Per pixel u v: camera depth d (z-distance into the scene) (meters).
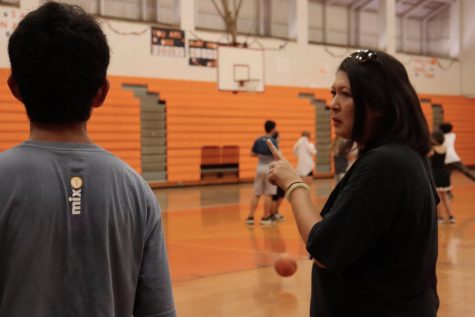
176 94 16.89
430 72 23.05
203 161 17.61
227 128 17.88
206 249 7.41
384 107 1.73
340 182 1.77
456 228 9.01
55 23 1.36
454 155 9.66
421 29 24.11
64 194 1.34
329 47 20.36
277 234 8.61
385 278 1.66
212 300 4.98
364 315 1.67
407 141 1.71
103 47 1.42
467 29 23.69
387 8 21.67
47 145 1.38
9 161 1.33
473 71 23.59
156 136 16.72
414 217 1.64
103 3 16.61
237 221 10.05
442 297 4.99
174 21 17.39
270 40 18.91
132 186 1.45
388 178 1.61
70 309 1.33
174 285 5.52
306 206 1.76
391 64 1.75
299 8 19.64
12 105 14.12
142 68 16.31
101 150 1.45
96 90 1.42
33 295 1.29
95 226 1.36
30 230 1.30
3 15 13.92
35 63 1.34
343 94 1.78
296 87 19.45
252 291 5.27
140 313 1.49
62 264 1.33
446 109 23.33
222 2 17.92
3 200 1.29
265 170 9.38
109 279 1.37
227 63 17.73
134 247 1.44
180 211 11.48
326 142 20.31
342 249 1.59
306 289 5.33
